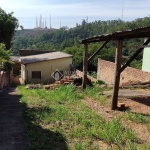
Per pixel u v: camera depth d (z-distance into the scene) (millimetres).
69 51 34344
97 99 8539
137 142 4457
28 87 13250
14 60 28219
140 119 5887
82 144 4230
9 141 4406
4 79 16750
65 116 6102
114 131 4781
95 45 32719
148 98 8586
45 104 7766
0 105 7770
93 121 5582
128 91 9547
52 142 4363
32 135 4676
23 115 6242
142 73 11258
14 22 22422
